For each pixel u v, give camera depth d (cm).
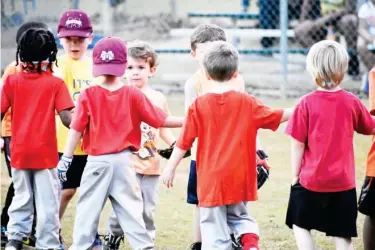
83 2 5331
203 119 1446
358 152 2642
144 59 1672
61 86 1598
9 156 1723
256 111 1455
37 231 1606
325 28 3812
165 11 5425
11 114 1619
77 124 1504
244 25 4884
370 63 3447
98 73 1498
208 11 5566
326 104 1434
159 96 1686
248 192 1448
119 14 5038
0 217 1777
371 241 1575
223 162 1430
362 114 1455
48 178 1598
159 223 1927
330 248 1734
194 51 1655
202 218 1459
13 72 1695
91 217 1502
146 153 1641
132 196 1511
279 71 3903
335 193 1441
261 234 1831
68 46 1747
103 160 1491
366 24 3450
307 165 1445
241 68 3966
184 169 2489
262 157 1595
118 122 1502
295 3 4031
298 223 1461
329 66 1427
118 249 1662
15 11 4212
